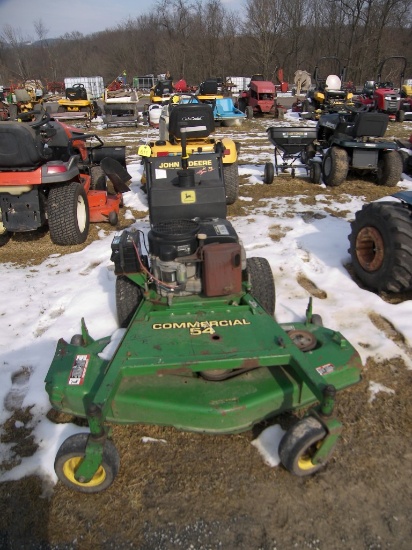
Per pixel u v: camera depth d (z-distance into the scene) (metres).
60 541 2.49
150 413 2.88
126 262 3.80
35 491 2.76
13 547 2.48
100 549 2.45
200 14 46.25
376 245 4.77
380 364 3.76
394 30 40.22
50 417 3.30
